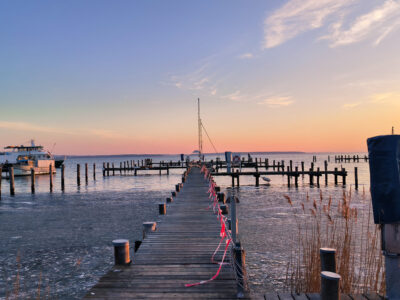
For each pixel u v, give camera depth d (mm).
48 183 54469
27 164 67812
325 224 17203
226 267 6793
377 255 10008
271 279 10258
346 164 110500
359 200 26156
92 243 15055
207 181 29203
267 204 25812
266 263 11734
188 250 8109
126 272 6531
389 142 4301
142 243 8820
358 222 17281
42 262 12445
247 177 64500
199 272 6523
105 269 11703
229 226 10492
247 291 5465
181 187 24094
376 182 4375
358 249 11516
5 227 18609
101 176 71562
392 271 4422
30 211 24312
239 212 22141
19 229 18047
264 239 14914
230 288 5691
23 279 10742
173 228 10742
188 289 5656
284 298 5031
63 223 19641
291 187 41312
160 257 7535
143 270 6656
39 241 15430
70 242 15250
